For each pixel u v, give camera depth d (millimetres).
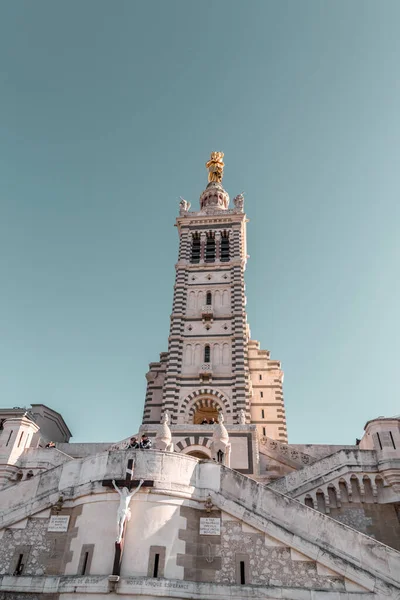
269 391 54375
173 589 18203
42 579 19109
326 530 20453
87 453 39156
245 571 19438
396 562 19266
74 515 21141
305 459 36719
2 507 22812
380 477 28969
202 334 50812
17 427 35219
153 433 39094
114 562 18438
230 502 21094
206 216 61750
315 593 18422
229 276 55594
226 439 32906
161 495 20516
